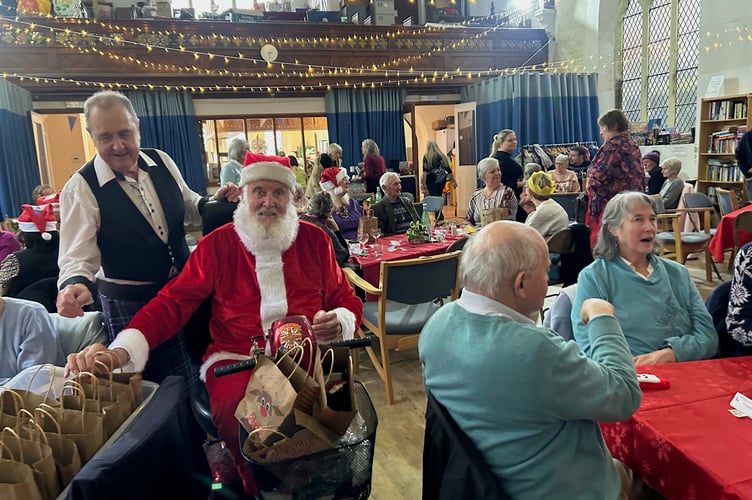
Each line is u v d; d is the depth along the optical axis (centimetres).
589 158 753
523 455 102
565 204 486
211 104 726
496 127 804
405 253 335
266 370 104
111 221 169
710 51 690
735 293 149
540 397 98
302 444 99
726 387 132
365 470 107
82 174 169
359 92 765
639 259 176
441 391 114
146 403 126
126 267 175
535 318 121
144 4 704
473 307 112
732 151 639
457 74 793
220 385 148
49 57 609
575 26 826
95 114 161
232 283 163
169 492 112
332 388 111
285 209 165
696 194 512
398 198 428
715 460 101
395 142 799
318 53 720
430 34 771
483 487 94
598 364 107
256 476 105
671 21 760
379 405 264
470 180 855
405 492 193
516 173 431
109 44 629
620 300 172
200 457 133
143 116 671
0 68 595
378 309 263
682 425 114
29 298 225
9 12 602
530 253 107
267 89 711
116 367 134
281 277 163
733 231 382
